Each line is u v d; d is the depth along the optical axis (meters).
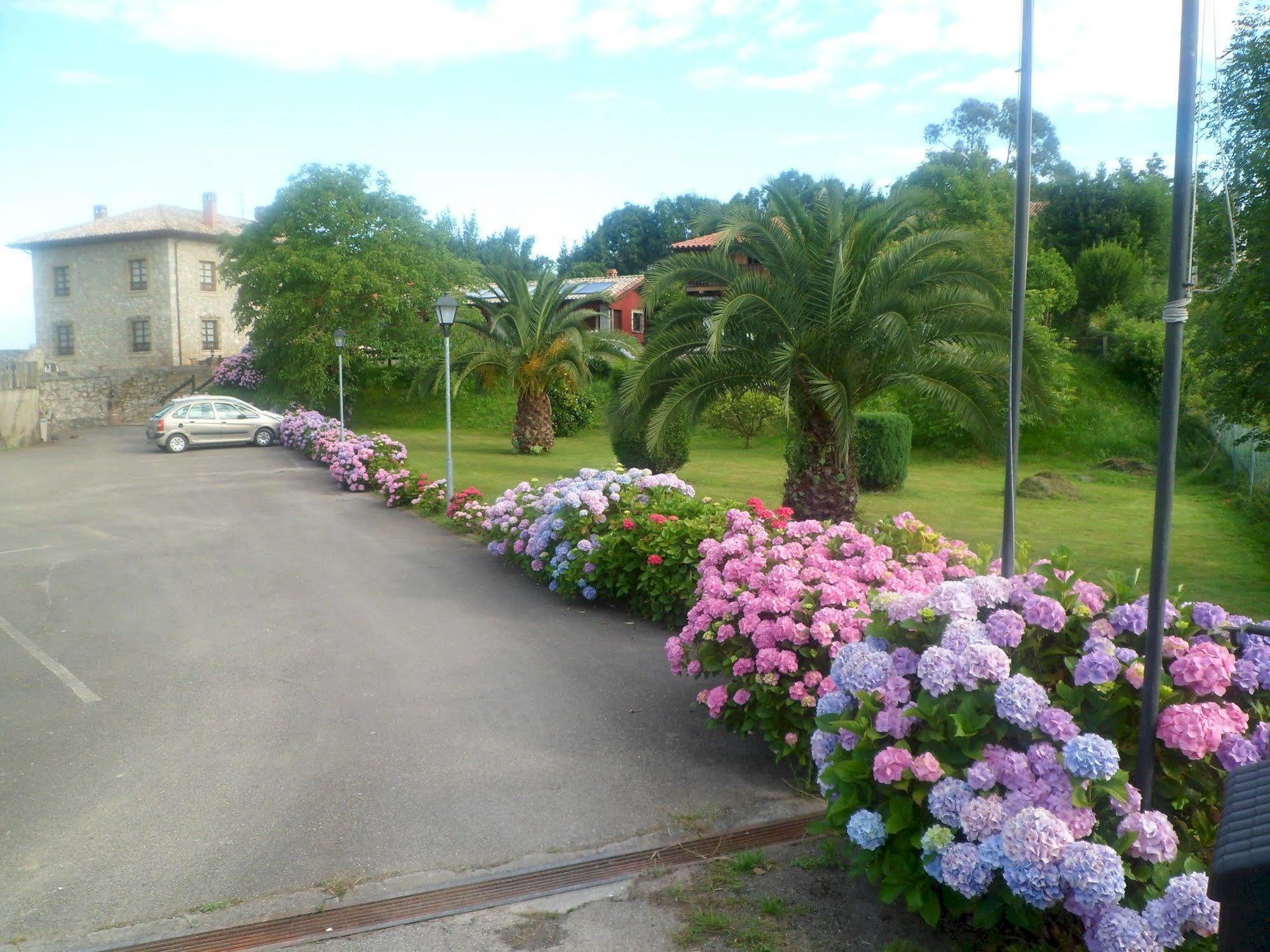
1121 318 29.58
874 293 11.67
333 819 4.89
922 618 3.80
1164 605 3.19
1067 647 3.77
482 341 26.97
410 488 17.08
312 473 22.80
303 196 32.59
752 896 4.02
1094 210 36.16
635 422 13.47
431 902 4.08
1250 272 9.70
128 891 4.23
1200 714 3.20
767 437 28.81
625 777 5.34
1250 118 9.52
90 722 6.42
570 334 25.84
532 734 6.03
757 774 5.36
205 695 6.95
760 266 14.38
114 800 5.19
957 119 49.72
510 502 11.83
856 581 5.93
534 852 4.49
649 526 8.95
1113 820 3.15
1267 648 3.63
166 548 13.12
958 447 25.08
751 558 6.25
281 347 33.25
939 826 3.25
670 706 6.53
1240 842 2.00
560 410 32.62
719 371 12.49
